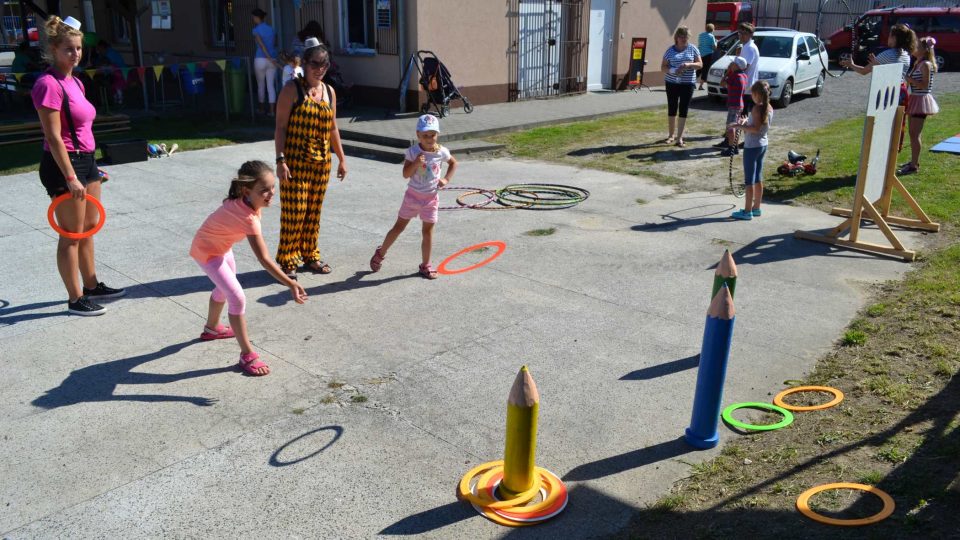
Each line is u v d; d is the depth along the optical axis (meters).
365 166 11.03
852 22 28.62
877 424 4.07
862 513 3.30
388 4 14.08
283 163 6.07
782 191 9.22
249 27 16.77
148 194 9.16
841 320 5.53
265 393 4.48
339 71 15.02
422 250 6.41
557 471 3.76
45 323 5.41
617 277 6.50
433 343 5.19
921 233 7.54
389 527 3.33
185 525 3.33
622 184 9.90
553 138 12.76
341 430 4.10
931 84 9.22
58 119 5.04
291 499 3.52
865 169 6.89
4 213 8.26
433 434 4.07
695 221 8.15
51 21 4.98
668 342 5.21
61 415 4.20
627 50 18.61
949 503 3.32
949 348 4.91
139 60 17.11
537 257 7.02
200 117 14.86
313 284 6.29
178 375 4.68
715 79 16.08
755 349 5.09
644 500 3.53
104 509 3.43
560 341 5.23
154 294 5.99
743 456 3.87
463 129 12.63
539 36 16.30
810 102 16.48
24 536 3.24
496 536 3.28
